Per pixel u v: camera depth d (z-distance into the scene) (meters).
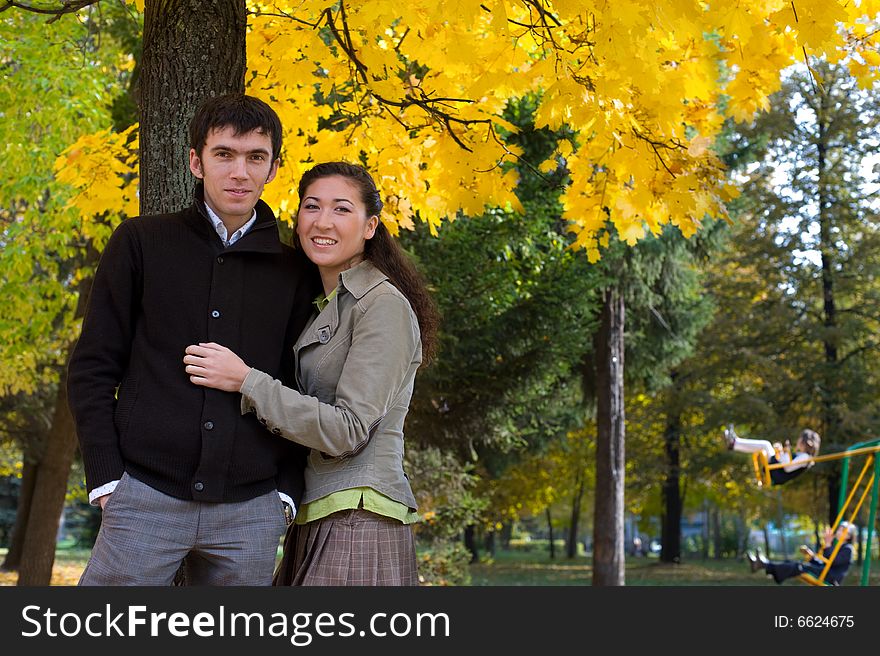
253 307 2.52
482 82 3.54
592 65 3.32
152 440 2.37
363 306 2.56
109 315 2.42
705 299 17.69
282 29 3.77
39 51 7.77
